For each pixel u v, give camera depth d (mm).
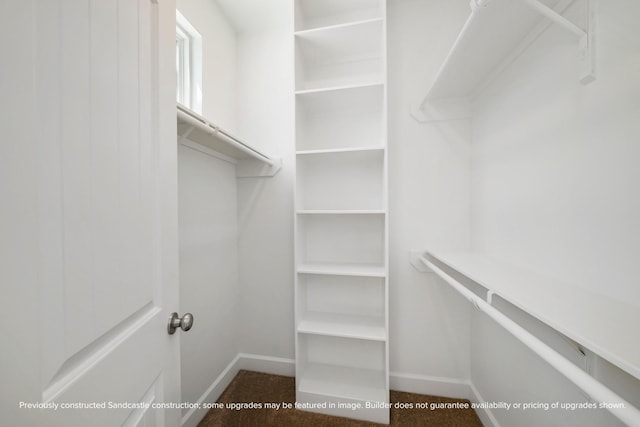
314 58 1588
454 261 1127
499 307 1101
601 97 644
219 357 1563
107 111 503
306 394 1418
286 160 1716
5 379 323
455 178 1487
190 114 960
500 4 767
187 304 1294
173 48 737
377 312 1603
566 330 475
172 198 728
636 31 565
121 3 545
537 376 888
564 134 770
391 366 1574
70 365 418
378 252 1595
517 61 1006
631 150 573
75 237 428
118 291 528
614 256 613
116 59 529
